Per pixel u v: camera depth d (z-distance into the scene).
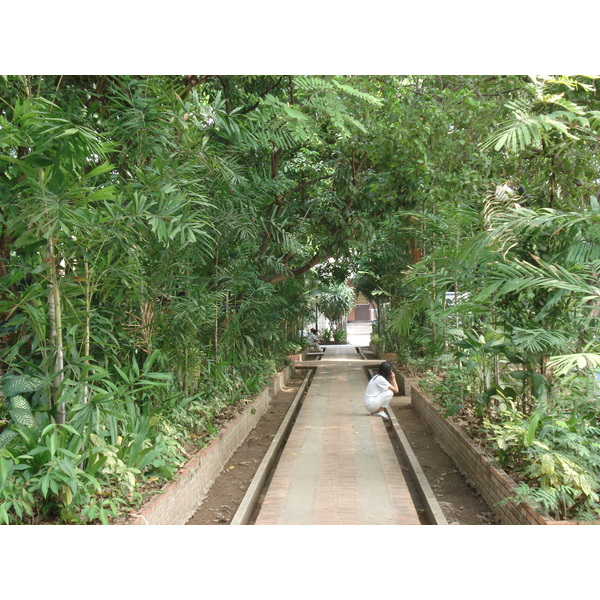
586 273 4.02
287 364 15.41
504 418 4.95
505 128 3.94
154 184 3.86
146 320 5.07
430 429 7.89
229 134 5.39
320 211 10.20
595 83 5.61
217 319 7.50
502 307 4.82
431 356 10.27
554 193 5.09
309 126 5.23
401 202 9.82
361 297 48.31
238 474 5.85
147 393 4.96
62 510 3.23
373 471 5.73
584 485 3.21
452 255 5.23
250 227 6.65
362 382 13.71
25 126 2.91
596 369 3.58
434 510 4.38
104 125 4.48
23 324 3.94
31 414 3.34
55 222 3.02
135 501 3.62
